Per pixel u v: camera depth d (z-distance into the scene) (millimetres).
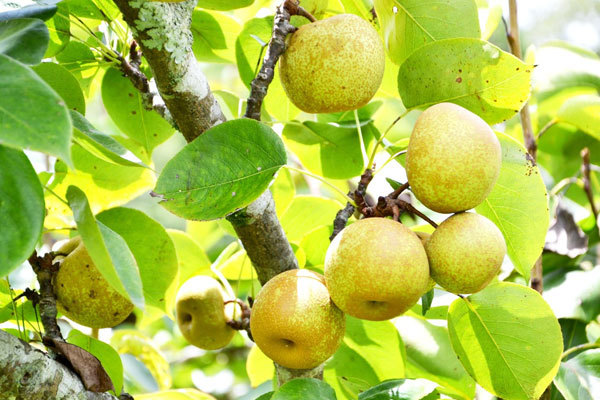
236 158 802
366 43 837
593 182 1228
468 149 797
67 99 908
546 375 898
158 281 926
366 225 803
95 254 722
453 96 866
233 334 1015
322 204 1077
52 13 782
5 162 705
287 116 1044
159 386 1200
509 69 844
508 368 909
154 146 1047
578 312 1062
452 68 855
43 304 848
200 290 996
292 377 901
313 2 922
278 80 1017
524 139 1088
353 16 846
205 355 1573
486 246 806
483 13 986
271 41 839
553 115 1213
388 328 989
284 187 1048
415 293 799
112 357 929
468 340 917
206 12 986
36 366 771
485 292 896
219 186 795
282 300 822
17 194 701
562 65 1234
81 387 795
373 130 1020
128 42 986
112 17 976
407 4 894
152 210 1821
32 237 696
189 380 1562
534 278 1042
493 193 910
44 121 646
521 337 899
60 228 898
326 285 830
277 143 817
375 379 1007
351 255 794
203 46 1028
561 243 1104
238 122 803
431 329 1047
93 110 1760
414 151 808
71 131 646
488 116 872
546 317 890
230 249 1072
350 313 817
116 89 1016
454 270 807
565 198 1139
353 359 1007
